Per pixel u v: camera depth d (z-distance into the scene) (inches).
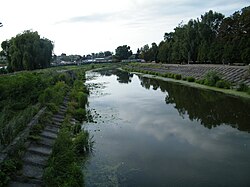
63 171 428.1
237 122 786.8
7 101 735.1
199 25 2445.9
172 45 3011.8
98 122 813.2
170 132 711.7
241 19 1718.8
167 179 455.2
